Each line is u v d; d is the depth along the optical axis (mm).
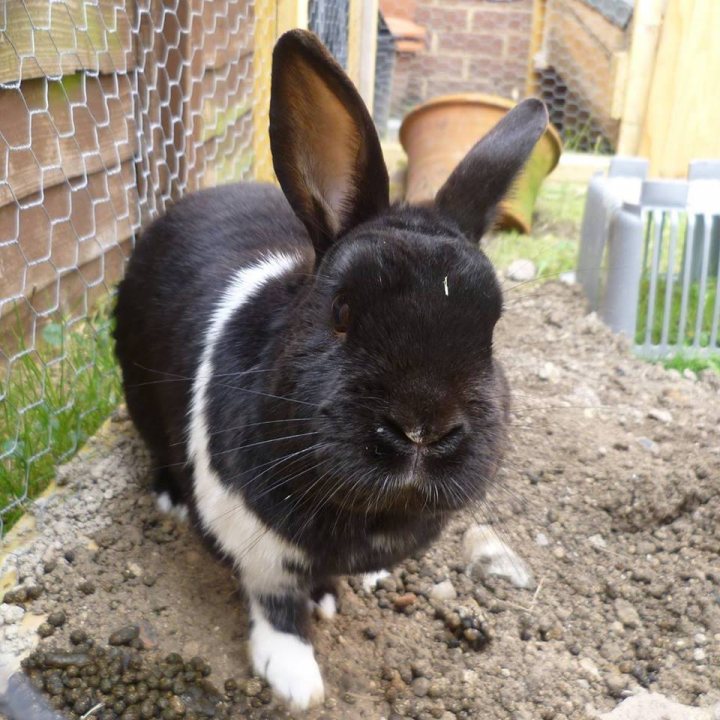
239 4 773
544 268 815
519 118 388
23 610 401
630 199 698
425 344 299
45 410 484
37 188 545
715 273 774
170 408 424
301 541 359
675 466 526
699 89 1091
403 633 425
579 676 410
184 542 450
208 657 396
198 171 713
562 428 552
